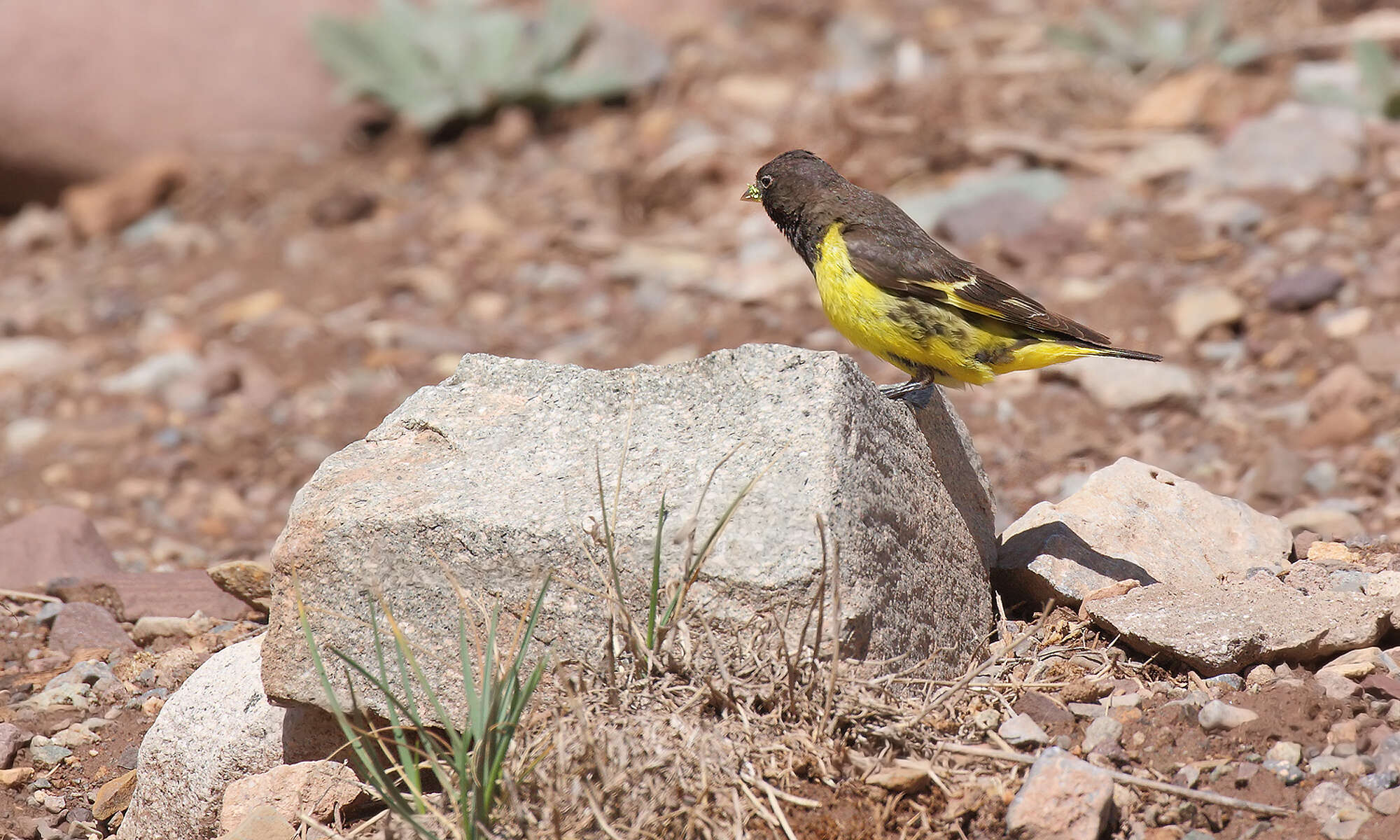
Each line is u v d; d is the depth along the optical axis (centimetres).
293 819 705
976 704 717
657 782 630
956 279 918
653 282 1772
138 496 1422
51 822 778
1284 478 1163
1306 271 1457
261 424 1568
